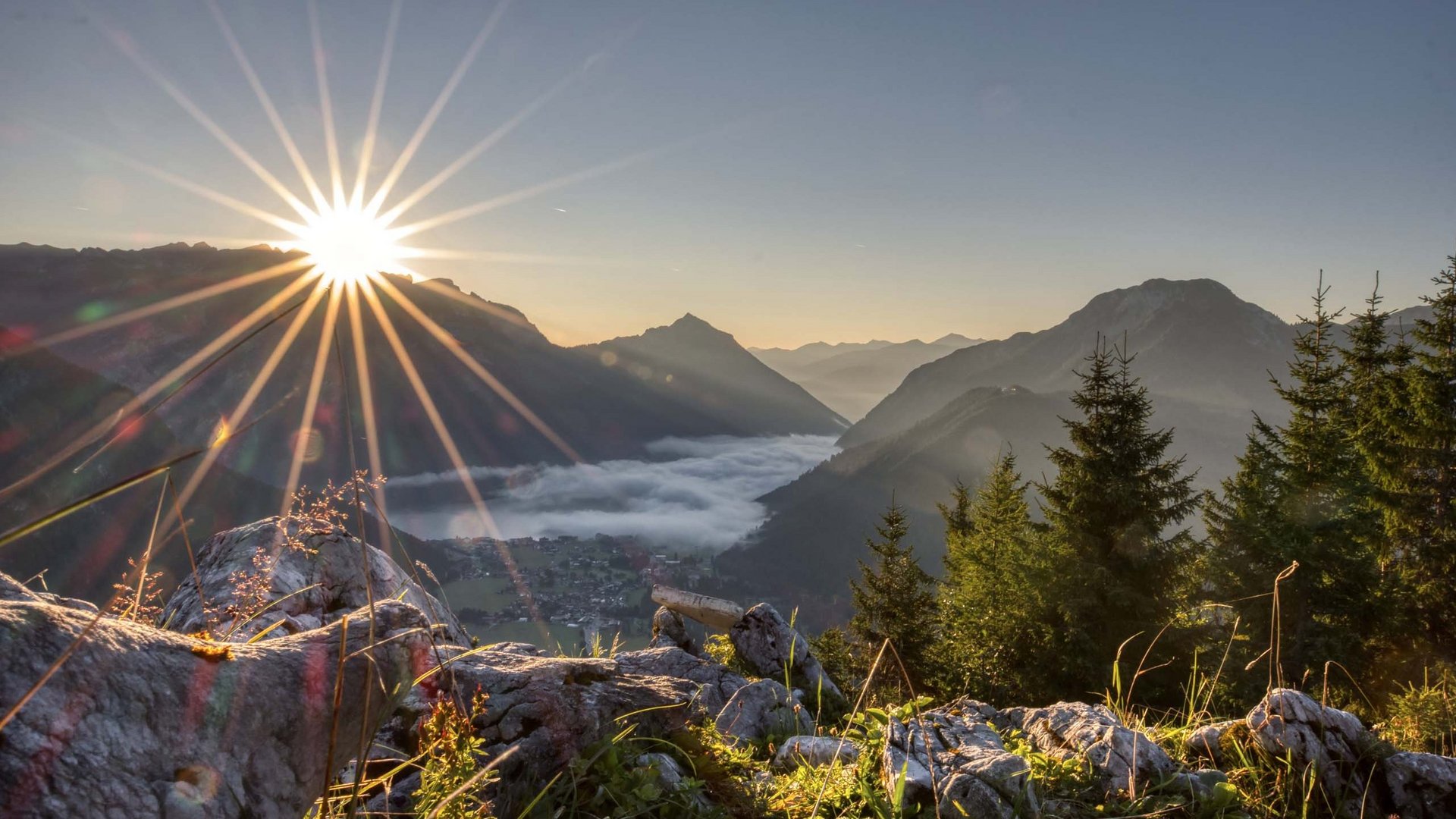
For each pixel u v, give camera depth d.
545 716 3.41
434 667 2.11
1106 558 24.58
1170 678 21.55
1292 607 24.69
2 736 1.27
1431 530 26.00
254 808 1.54
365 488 1.63
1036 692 23.55
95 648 1.48
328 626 1.99
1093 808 3.52
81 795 1.29
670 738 3.87
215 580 4.43
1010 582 25.78
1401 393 27.66
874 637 31.41
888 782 3.65
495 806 2.93
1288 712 4.05
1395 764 3.78
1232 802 3.58
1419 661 23.14
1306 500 26.16
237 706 1.61
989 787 3.47
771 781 4.06
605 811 3.20
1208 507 27.59
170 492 1.83
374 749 3.07
